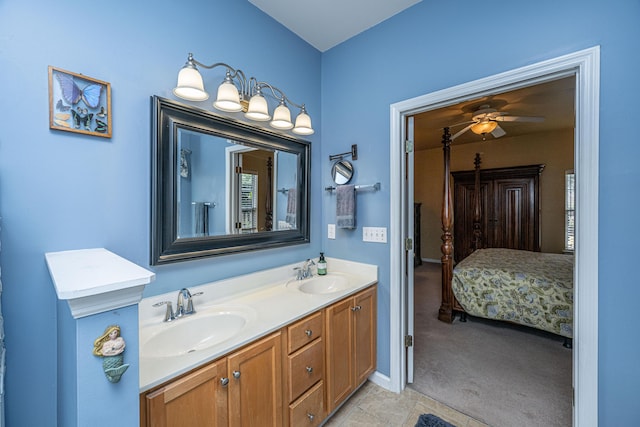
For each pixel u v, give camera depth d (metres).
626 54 1.15
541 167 4.77
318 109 2.29
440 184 6.14
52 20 1.04
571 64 1.27
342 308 1.68
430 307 3.64
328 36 2.11
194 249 1.44
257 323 1.27
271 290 1.75
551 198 4.85
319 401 1.51
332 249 2.26
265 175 1.83
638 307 1.14
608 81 1.19
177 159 1.37
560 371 2.18
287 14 1.87
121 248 1.21
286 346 1.32
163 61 1.35
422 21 1.75
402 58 1.85
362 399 1.85
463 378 2.09
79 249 1.11
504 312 2.87
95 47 1.14
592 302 1.22
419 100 1.77
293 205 2.03
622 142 1.16
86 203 1.12
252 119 1.72
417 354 2.45
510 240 5.04
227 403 1.07
